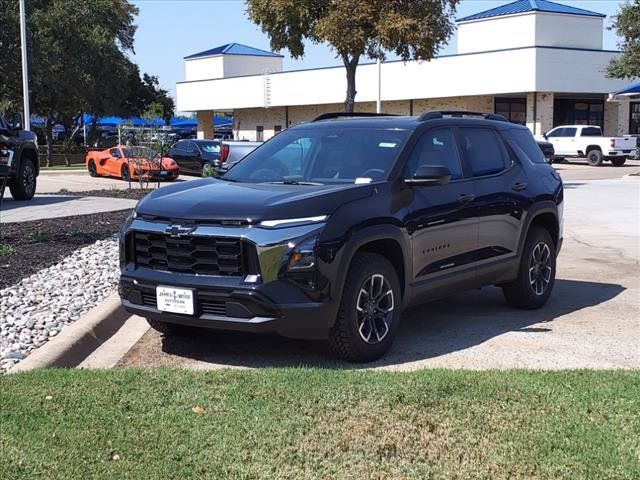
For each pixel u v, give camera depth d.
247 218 5.58
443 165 6.91
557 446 4.06
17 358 5.86
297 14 19.88
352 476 3.73
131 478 3.68
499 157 7.68
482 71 41.75
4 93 42.28
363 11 19.31
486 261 7.22
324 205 5.76
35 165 18.14
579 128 38.94
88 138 67.31
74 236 11.80
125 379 5.12
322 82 49.62
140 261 6.10
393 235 6.09
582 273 10.12
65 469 3.77
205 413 4.48
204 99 58.09
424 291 6.54
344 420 4.38
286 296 5.50
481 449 4.03
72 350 6.18
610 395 4.82
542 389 4.92
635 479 3.71
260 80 53.44
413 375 5.24
